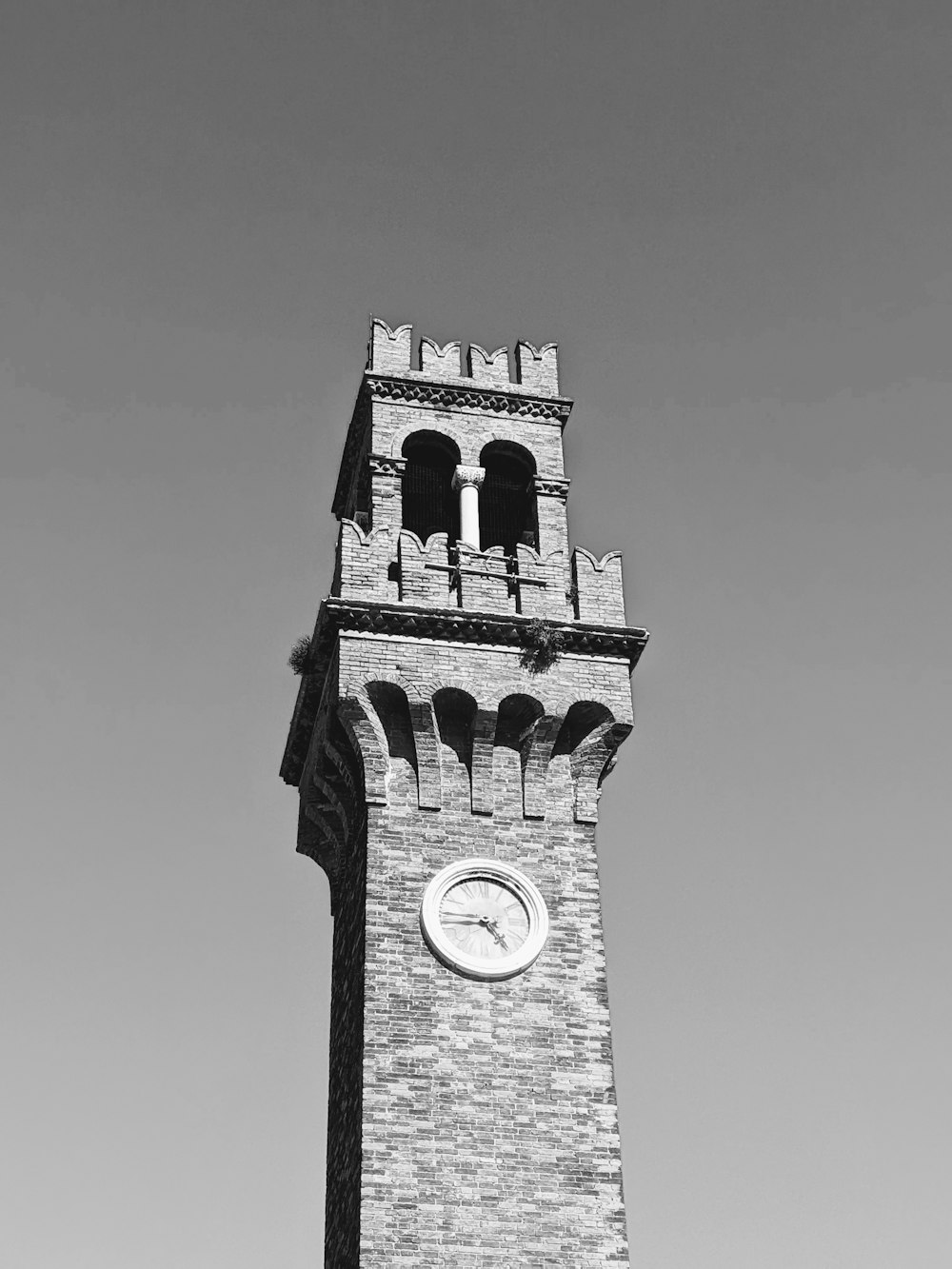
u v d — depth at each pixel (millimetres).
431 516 57906
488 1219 43406
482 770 49844
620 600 52750
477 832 49000
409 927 47188
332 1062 49969
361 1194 43156
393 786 49250
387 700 50125
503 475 58438
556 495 56219
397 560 53000
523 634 51125
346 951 50094
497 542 57750
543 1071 45719
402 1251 42562
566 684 50938
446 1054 45469
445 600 51594
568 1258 43312
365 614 50375
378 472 54844
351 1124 45438
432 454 58062
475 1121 44656
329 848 54500
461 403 57031
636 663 52156
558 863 49094
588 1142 44938
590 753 50750
